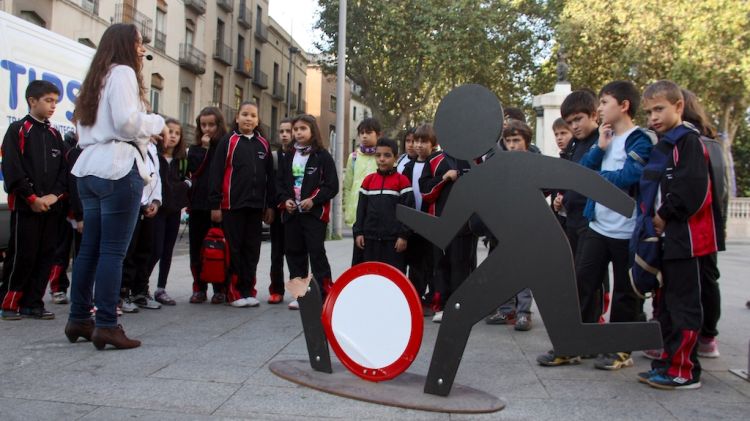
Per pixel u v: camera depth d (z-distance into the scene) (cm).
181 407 294
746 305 639
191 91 2873
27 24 710
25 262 499
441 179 531
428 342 448
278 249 614
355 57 2806
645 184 342
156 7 2528
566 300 296
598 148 388
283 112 4178
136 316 530
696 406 303
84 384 326
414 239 595
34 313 508
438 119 321
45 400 300
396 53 2777
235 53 3344
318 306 349
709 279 400
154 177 554
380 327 329
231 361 378
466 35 2631
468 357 405
